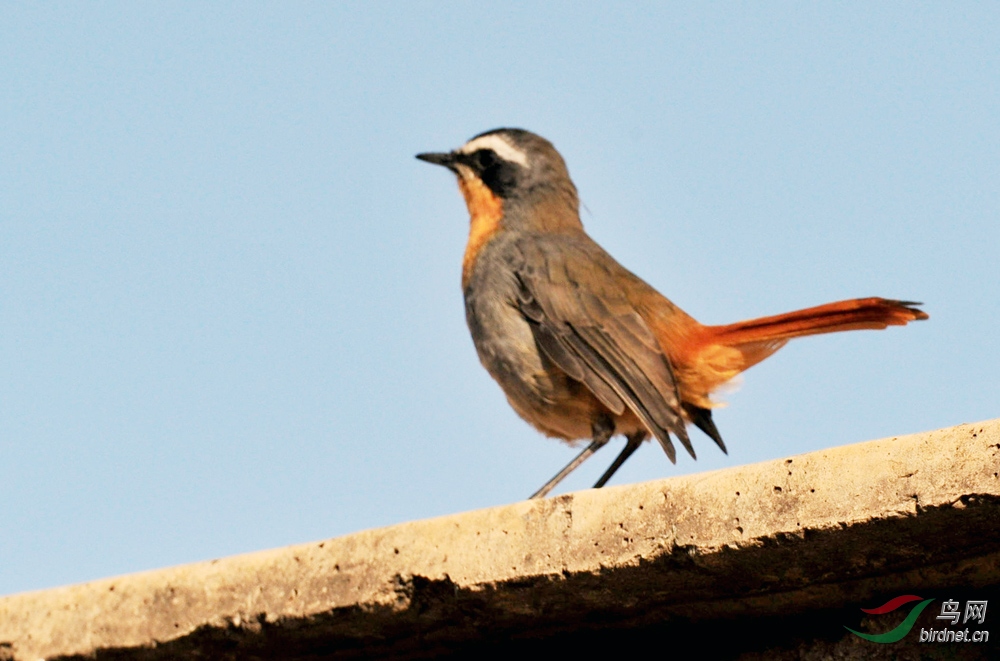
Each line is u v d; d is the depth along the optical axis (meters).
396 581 7.25
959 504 5.91
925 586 6.83
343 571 7.43
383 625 7.57
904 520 6.09
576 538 6.92
